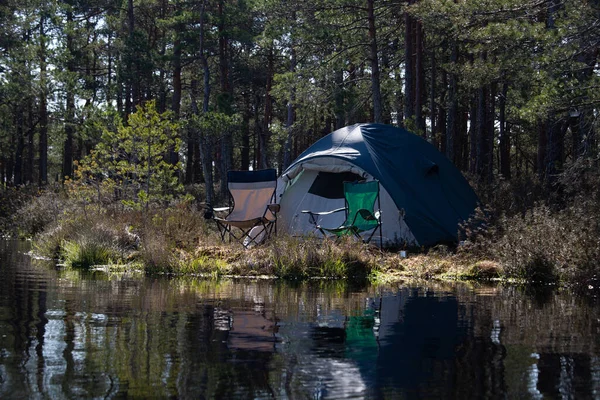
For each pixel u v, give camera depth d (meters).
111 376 3.18
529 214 8.88
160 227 10.37
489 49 11.84
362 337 4.23
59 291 6.35
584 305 5.85
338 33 17.38
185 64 26.73
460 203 11.52
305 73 18.44
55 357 3.55
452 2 11.83
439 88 24.56
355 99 18.66
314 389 3.00
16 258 10.32
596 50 11.59
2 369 3.29
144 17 31.48
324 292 6.67
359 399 2.86
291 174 11.55
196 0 27.20
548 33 10.58
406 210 10.57
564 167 11.61
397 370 3.37
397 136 11.84
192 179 34.91
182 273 8.45
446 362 3.56
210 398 2.85
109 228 10.46
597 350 3.89
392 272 8.66
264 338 4.14
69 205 13.60
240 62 32.22
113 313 5.03
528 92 12.34
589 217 8.38
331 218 10.88
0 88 22.27
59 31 28.64
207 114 21.72
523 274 8.05
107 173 12.52
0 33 24.47
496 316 5.15
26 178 39.09
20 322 4.57
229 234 10.72
